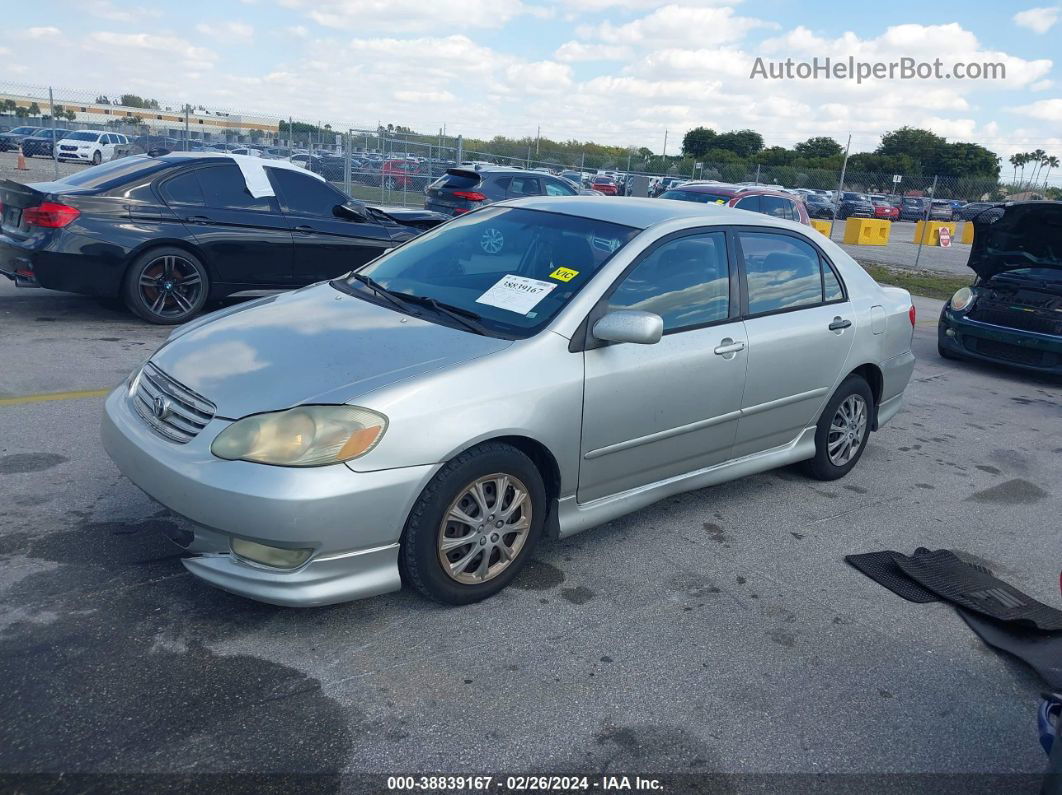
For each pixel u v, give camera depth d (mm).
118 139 31125
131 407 3420
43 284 7059
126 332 7203
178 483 2961
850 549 4254
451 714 2744
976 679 3209
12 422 4879
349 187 20219
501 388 3244
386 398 3010
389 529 3023
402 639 3127
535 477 3426
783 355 4395
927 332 11070
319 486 2855
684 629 3369
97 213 7105
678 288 3969
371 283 4102
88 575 3357
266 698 2744
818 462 5000
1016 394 8008
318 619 3207
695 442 4094
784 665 3182
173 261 7480
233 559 2994
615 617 3410
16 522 3721
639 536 4191
